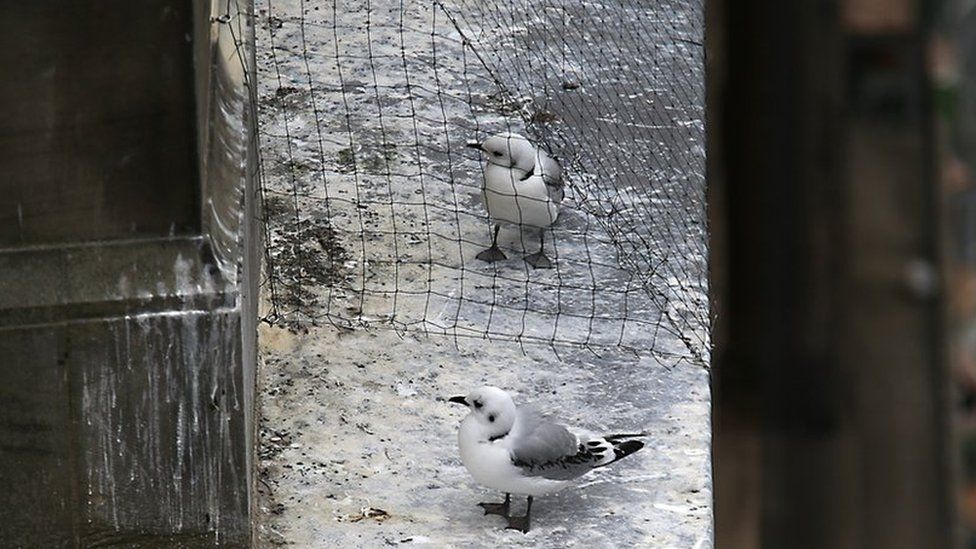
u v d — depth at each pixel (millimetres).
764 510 27000
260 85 14039
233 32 10695
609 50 14789
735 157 31453
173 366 8977
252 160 10984
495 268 12453
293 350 11562
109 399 8992
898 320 31312
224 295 8883
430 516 10227
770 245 30484
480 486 10492
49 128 8500
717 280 28625
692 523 10227
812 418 28703
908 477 28109
